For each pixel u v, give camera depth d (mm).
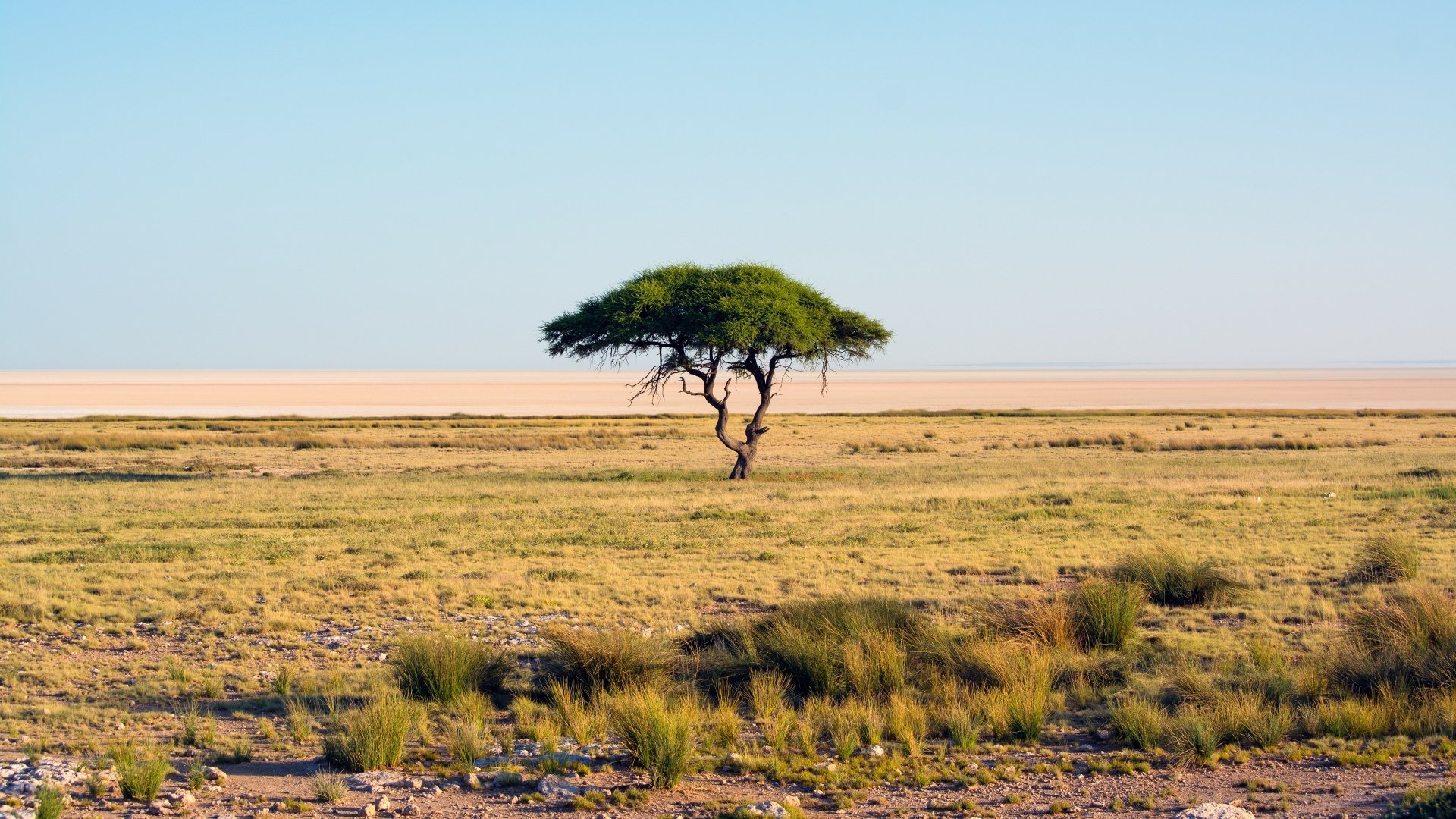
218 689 15766
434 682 15469
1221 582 22031
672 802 10820
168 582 24609
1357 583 22719
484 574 25703
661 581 24578
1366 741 12570
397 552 29000
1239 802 10594
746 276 51844
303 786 11477
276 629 20250
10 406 145625
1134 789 11117
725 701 14828
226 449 68938
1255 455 60719
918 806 10672
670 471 54531
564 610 21781
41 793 9961
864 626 17484
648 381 52219
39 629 20219
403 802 10773
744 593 23141
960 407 143500
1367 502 36031
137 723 14305
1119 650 17734
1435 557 25328
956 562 26609
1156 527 31734
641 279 51531
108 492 43375
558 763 11992
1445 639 15516
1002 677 14945
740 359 51875
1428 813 9500
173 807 10531
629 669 15547
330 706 14336
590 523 34531
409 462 60906
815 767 11922
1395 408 132875
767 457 65062
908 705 13953
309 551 29062
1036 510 35656
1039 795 10961
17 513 37344
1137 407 142000
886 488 44188
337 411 132625
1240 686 14367
